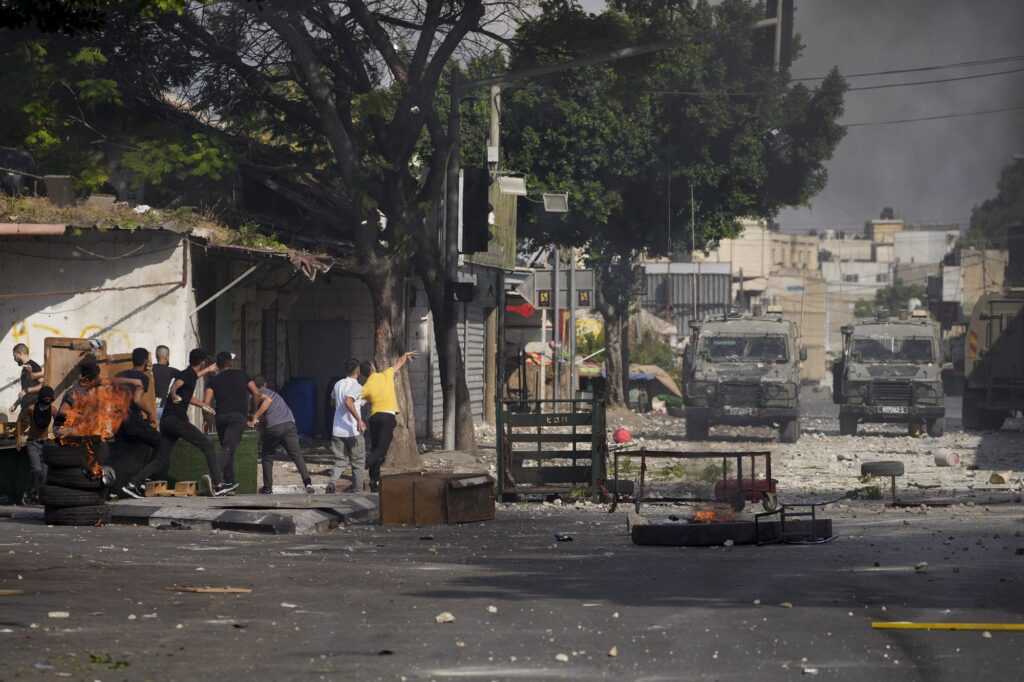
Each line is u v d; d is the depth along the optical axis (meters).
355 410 51.06
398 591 25.06
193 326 57.22
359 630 20.61
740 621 21.52
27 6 31.89
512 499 50.62
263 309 73.25
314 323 79.94
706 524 34.88
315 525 38.53
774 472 62.78
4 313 56.56
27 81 59.78
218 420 47.09
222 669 17.53
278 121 69.38
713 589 25.47
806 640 19.80
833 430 103.25
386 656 18.56
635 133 111.94
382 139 64.81
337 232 73.00
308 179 70.75
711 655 18.69
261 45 64.69
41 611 21.70
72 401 38.31
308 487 49.62
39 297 56.53
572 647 19.28
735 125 115.75
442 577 27.36
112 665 17.58
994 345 101.50
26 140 61.44
